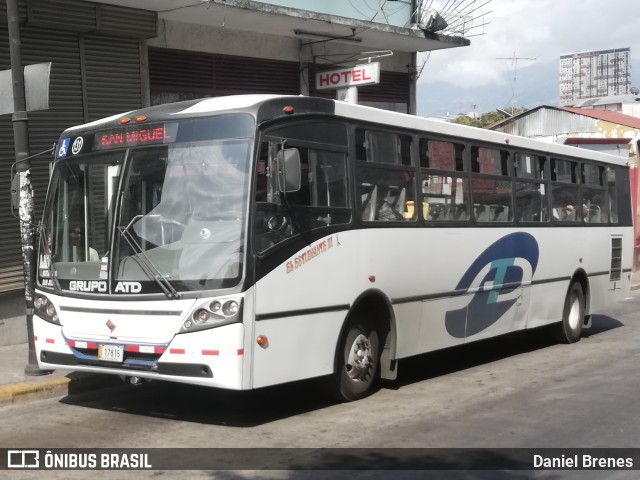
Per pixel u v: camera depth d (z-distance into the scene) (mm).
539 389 9242
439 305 9602
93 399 8641
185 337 6832
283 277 7191
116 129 7688
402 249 8867
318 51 17109
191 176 7203
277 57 16281
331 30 16062
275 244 7152
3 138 11406
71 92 12516
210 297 6797
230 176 7055
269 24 15133
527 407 8289
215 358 6750
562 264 12617
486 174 10664
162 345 6926
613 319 16500
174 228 7125
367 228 8336
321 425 7434
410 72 19516
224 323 6746
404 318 8961
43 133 12094
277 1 15297
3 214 11406
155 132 7461
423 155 9430
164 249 7090
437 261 9516
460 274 9984
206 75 15016
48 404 8383
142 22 13367
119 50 13258
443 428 7402
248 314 6809
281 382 7176
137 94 13578
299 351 7391
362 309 8469
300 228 7461
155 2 12930
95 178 7688
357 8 17078
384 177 8719
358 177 8312
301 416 7773
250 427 7348
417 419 7723
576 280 13195
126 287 7168
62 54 12391
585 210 13547
